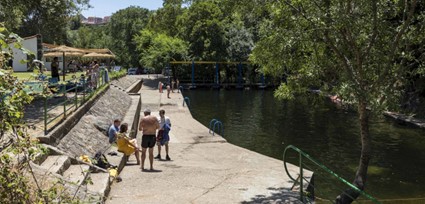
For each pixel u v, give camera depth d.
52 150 10.03
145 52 64.69
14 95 4.04
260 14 10.88
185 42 64.12
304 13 9.93
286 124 29.58
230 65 65.88
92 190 8.61
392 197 13.52
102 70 25.88
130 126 17.83
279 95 10.97
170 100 37.25
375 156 19.41
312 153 20.00
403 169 17.03
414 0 9.87
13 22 20.31
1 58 3.97
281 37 9.96
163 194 9.80
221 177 11.60
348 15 9.47
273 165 14.02
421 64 10.98
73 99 16.59
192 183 10.88
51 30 25.42
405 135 24.58
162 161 14.34
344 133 25.72
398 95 10.12
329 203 12.05
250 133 25.89
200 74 65.50
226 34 63.31
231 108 39.28
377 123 28.92
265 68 10.77
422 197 13.48
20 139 4.38
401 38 10.53
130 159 14.29
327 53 10.94
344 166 17.39
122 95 27.33
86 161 10.68
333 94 10.34
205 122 30.62
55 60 21.53
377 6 10.02
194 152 16.67
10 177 4.28
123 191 9.95
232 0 10.65
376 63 10.41
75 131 13.16
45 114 10.55
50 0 20.27
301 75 10.69
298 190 10.34
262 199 9.55
